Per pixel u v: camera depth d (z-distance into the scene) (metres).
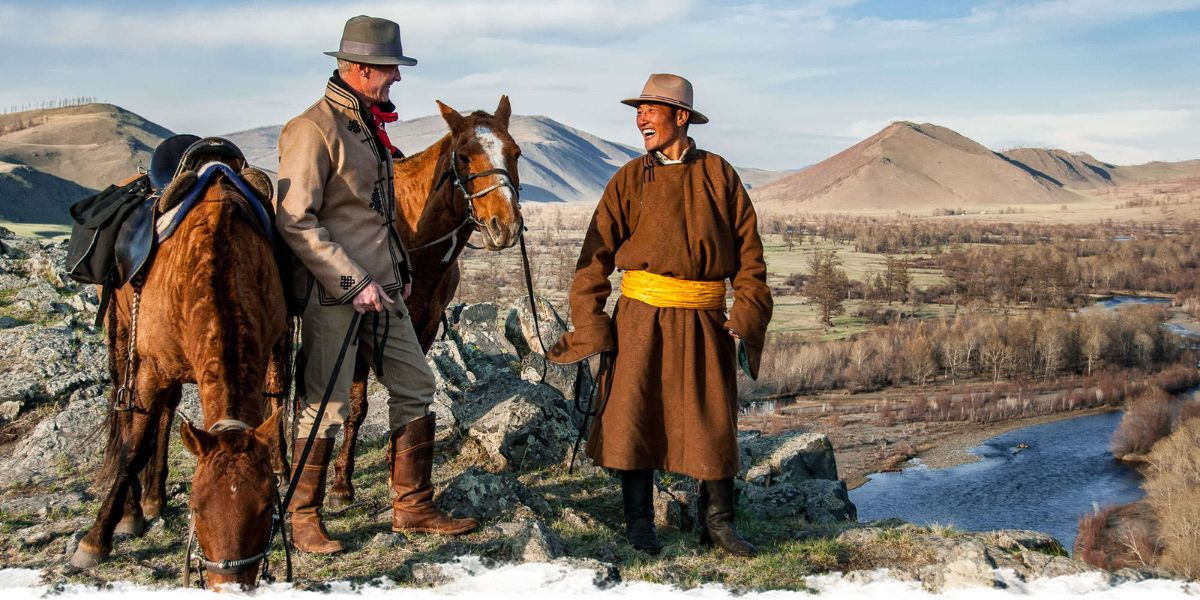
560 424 6.49
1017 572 4.21
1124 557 34.28
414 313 5.40
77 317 9.20
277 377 5.04
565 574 4.16
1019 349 89.38
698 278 4.53
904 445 61.41
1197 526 34.16
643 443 4.53
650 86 4.54
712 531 4.71
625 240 4.73
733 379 4.66
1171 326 113.50
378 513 5.15
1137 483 51.09
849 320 121.81
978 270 168.12
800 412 72.69
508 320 9.82
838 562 4.59
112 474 4.66
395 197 5.20
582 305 4.63
